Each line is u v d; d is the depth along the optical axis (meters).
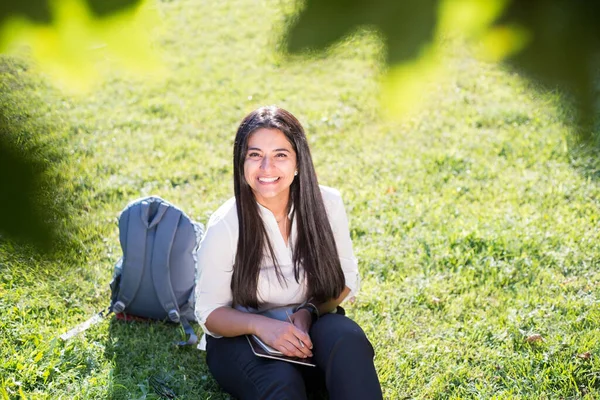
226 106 7.18
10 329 3.68
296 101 7.22
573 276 4.27
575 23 0.55
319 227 3.13
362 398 2.83
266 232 3.08
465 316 3.93
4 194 0.70
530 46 0.57
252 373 2.92
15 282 4.08
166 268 3.68
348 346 2.87
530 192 5.32
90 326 3.74
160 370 3.46
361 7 0.58
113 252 4.52
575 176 5.55
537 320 3.82
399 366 3.52
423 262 4.45
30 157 0.72
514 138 6.23
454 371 3.48
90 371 3.44
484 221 4.89
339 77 7.64
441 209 5.10
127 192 5.39
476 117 6.62
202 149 6.24
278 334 2.92
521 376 3.44
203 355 3.61
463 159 5.90
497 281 4.23
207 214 5.04
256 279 3.09
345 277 3.32
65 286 4.10
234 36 8.69
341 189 5.46
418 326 3.86
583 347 3.57
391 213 5.02
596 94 0.60
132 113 6.89
